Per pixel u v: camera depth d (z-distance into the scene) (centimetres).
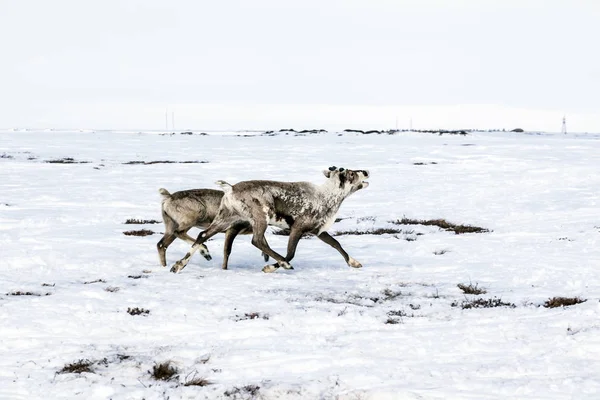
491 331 827
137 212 2184
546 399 601
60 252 1404
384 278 1217
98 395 634
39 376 683
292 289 1107
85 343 794
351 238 1745
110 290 1080
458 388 632
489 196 2719
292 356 738
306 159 4597
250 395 630
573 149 5500
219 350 761
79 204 2339
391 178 3478
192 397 628
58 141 6381
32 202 2352
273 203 1255
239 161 4394
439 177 3516
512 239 1714
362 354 743
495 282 1180
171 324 870
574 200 2488
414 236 1769
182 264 1238
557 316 901
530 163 4209
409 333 827
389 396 614
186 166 3994
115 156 4700
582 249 1525
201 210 1294
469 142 6638
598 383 630
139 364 717
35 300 993
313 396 626
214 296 1039
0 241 1535
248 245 1595
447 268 1316
